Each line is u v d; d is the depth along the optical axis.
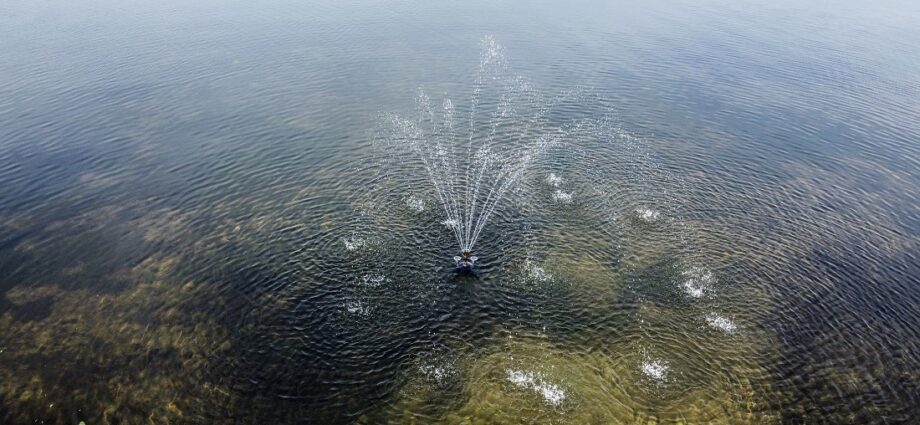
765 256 31.89
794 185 39.56
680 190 38.66
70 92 55.34
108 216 35.12
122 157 42.53
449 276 29.92
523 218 35.03
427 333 26.27
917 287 29.64
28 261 30.95
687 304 28.31
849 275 30.45
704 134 47.59
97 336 25.89
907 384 24.02
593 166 41.59
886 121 51.06
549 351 25.36
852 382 24.05
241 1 97.81
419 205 36.06
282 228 33.69
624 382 23.78
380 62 65.25
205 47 70.44
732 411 22.55
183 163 41.56
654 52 70.19
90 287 29.00
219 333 26.09
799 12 95.50
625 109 52.62
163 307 27.64
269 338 25.86
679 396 23.19
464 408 22.52
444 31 78.31
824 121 50.84
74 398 22.86
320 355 25.00
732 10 95.50
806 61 67.94
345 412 22.41
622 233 33.81
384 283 29.31
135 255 31.45
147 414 22.19
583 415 22.23
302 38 74.81
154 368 24.22
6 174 39.97
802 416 22.45
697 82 60.06
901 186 39.84
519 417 22.11
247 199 36.84
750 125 49.66
